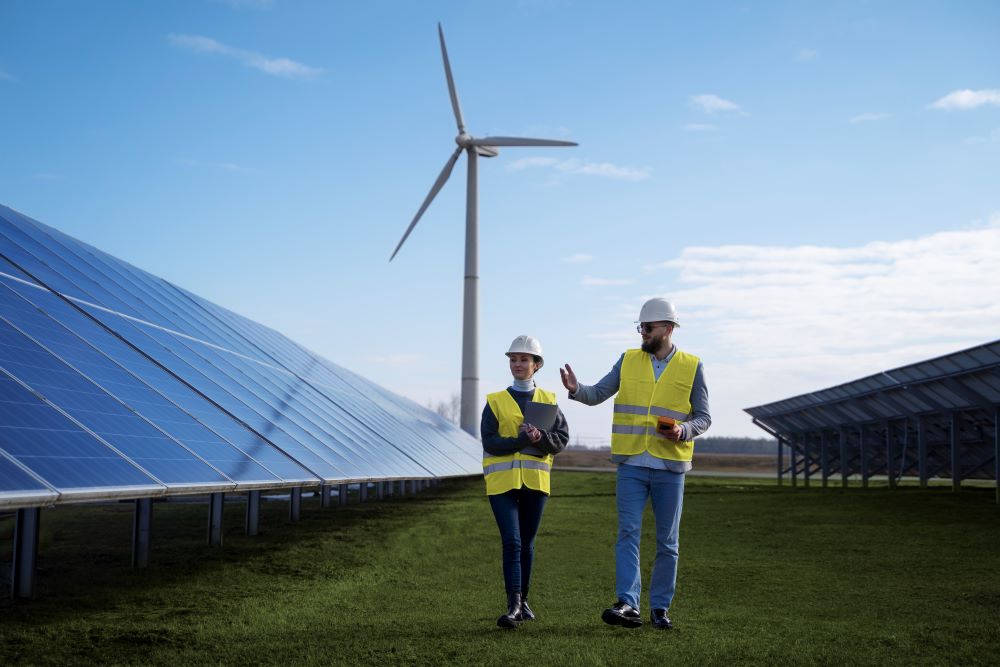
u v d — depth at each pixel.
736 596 9.49
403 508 21.75
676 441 7.46
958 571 11.64
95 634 6.94
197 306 22.08
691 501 26.45
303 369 26.50
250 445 11.73
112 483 7.38
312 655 6.27
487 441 8.13
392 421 30.36
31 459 6.84
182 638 6.86
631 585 7.48
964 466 40.53
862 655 6.38
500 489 8.01
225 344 19.31
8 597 8.59
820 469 56.16
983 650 6.59
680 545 14.66
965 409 32.50
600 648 6.51
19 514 8.47
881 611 8.50
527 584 8.09
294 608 8.35
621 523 7.70
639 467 7.73
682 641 6.86
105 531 15.11
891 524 18.69
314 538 14.41
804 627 7.54
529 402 8.05
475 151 59.72
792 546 14.59
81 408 8.76
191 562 11.26
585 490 32.69
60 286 13.07
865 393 38.28
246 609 8.24
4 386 8.01
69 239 17.06
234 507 21.09
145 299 17.05
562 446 8.26
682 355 7.95
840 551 13.90
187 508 20.70
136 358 12.28
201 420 11.40
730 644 6.72
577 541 14.88
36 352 9.45
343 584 9.98
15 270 12.30
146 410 10.16
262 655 6.28
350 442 18.06
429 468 23.19
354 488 27.91
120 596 8.78
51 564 10.93
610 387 8.09
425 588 9.85
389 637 6.95
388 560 12.09
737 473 94.50
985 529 17.59
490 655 6.26
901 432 44.94
